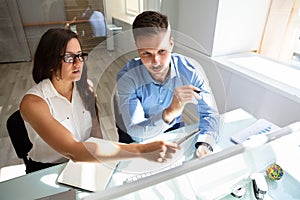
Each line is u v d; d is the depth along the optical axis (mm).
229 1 1513
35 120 698
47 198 456
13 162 1572
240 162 632
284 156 683
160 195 555
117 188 418
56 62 681
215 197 606
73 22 2127
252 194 667
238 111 1098
